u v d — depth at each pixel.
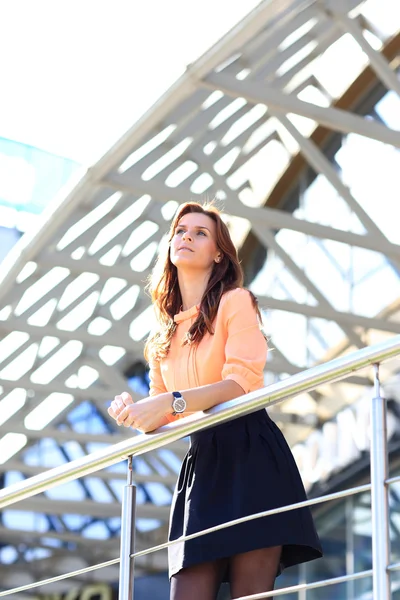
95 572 34.38
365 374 27.83
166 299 5.84
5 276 22.23
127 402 5.24
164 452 32.47
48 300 24.44
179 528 5.22
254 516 4.55
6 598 34.22
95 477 32.50
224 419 4.93
